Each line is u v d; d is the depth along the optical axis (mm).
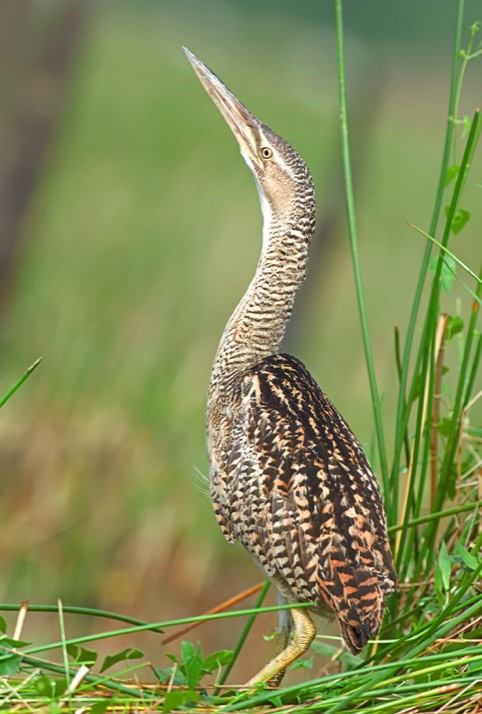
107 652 15797
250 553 9688
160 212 29609
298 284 10703
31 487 16922
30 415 17375
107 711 8047
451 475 10406
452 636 9102
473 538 10016
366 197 36375
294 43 58500
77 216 28062
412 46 64125
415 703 8039
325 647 10336
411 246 34562
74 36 20719
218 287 25172
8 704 7973
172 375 18891
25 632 15812
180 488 17281
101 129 37875
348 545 9008
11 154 20719
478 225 38219
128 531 16750
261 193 10875
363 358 22484
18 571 16156
